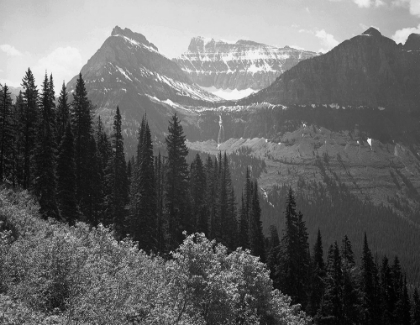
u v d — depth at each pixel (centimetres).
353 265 8650
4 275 2623
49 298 2570
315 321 7012
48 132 6278
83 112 7556
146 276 3281
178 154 8575
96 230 3866
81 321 2266
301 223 8438
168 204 8425
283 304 4347
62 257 2705
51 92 7700
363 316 7581
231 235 9744
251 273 3781
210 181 10694
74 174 6556
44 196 5950
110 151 8894
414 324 8681
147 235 7081
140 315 2695
